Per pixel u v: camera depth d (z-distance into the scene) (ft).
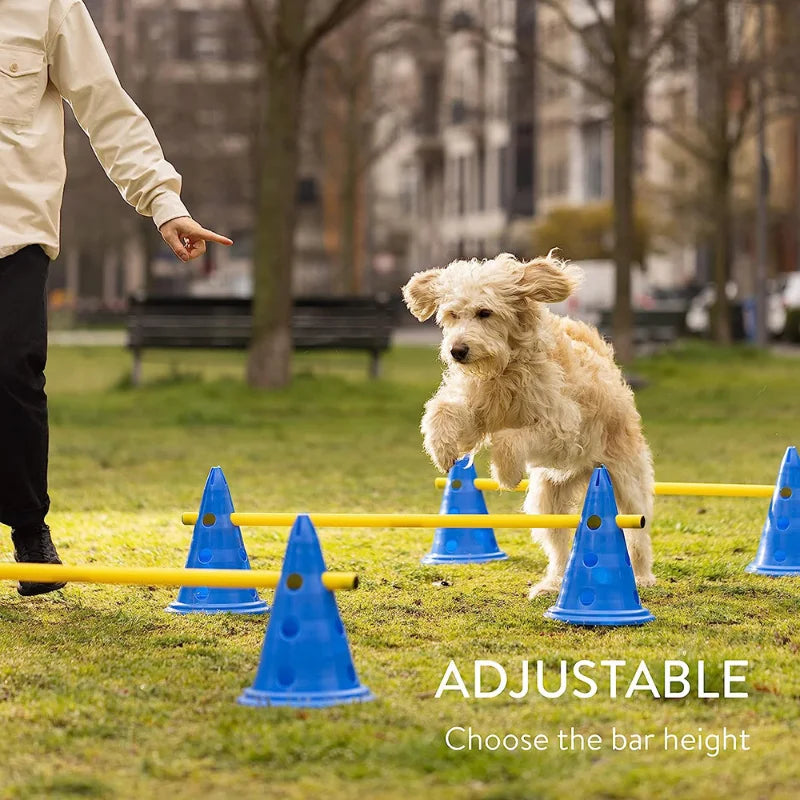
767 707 19.63
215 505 27.30
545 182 271.08
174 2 187.62
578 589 25.40
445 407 26.30
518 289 26.58
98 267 328.29
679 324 136.77
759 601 27.61
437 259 313.53
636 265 220.43
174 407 75.51
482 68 276.00
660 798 15.78
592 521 25.58
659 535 36.17
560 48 220.84
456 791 16.02
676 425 65.41
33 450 25.12
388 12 162.50
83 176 184.65
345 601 27.45
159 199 24.54
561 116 252.01
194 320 89.20
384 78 193.77
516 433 25.94
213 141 192.13
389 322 93.76
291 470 49.47
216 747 17.58
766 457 51.88
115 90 24.90
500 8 166.20
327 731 18.16
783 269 205.77
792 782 16.30
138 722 18.83
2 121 24.18
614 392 28.68
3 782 16.39
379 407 76.43
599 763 17.12
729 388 88.02
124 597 27.86
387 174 356.38
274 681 19.74
